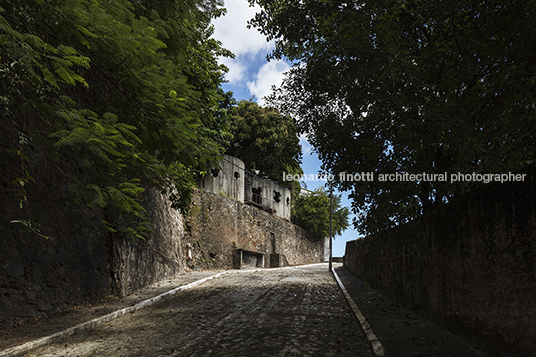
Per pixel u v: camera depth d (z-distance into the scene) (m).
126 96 5.93
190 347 6.01
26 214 8.18
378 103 8.34
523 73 7.30
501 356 4.79
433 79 8.84
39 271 8.37
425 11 7.81
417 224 9.16
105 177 6.34
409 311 9.10
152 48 5.02
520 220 4.63
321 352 5.73
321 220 45.09
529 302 4.38
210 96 12.48
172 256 19.17
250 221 32.44
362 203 10.35
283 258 37.53
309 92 10.17
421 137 8.37
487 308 5.41
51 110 4.79
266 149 34.91
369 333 6.62
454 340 6.09
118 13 4.86
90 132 4.45
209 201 27.36
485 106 8.09
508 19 7.50
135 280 13.20
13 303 7.38
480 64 7.96
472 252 5.97
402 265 10.38
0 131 7.54
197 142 7.24
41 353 5.77
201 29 7.37
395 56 8.14
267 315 8.82
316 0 9.17
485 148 7.38
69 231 9.80
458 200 6.62
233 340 6.45
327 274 22.38
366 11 8.55
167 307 10.12
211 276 19.23
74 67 5.00
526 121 7.39
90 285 10.25
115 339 6.61
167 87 6.01
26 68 3.96
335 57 8.34
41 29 5.05
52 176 9.27
